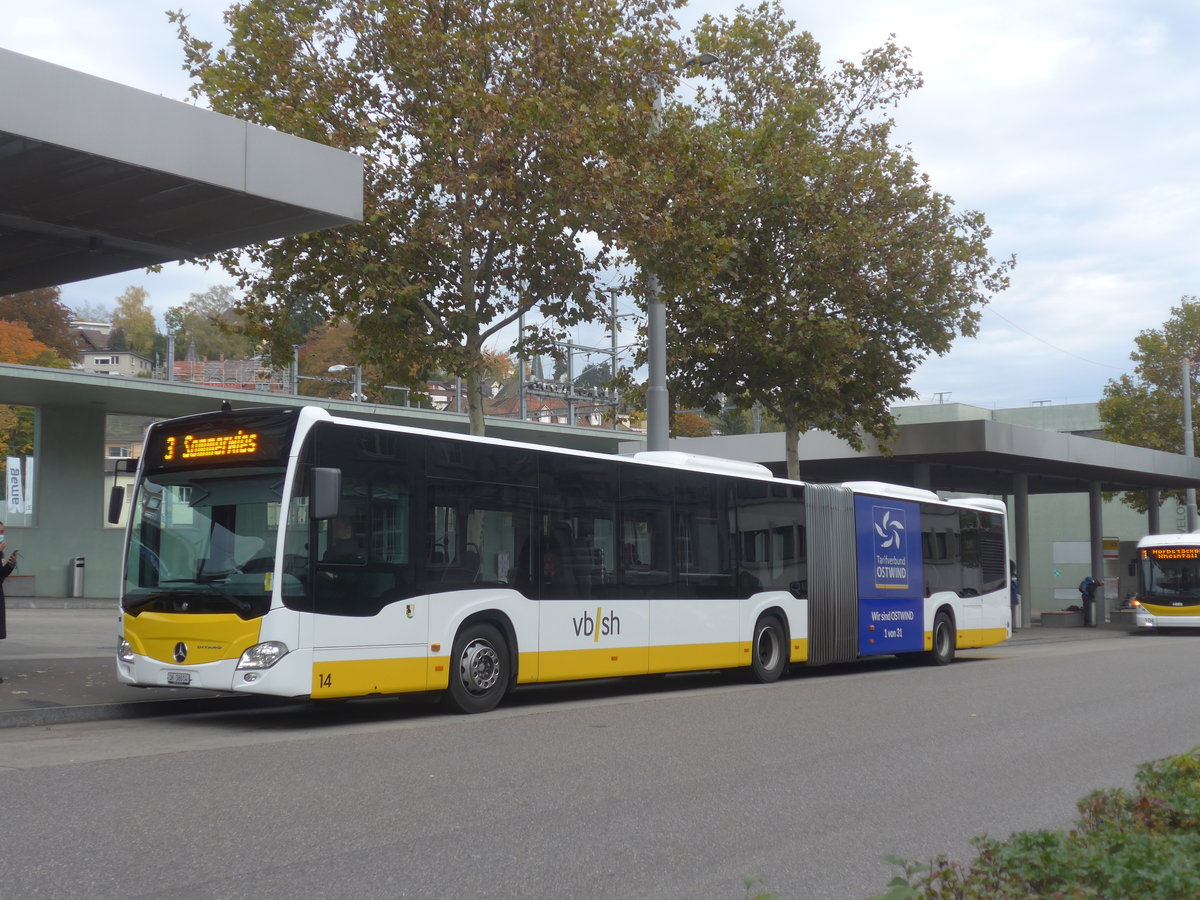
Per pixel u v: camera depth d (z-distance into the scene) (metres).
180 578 12.25
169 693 13.78
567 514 14.97
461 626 13.53
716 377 27.58
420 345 18.62
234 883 5.91
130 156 12.67
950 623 23.55
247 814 7.52
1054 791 8.88
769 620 18.61
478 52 17.89
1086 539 60.09
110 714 12.83
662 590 16.36
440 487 13.33
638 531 16.08
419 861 6.43
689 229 19.30
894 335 27.02
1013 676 19.56
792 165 25.22
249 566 11.88
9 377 30.23
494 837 7.05
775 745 11.03
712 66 26.30
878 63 26.47
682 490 16.97
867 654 20.83
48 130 12.03
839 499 20.61
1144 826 5.90
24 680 14.48
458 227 18.44
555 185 18.08
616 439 41.34
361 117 18.70
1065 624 44.50
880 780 9.26
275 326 19.20
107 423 38.47
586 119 17.81
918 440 34.53
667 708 14.29
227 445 12.36
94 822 7.21
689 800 8.30
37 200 14.06
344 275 18.69
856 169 26.05
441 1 18.30
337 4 18.56
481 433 19.20
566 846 6.87
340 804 7.90
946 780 9.31
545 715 13.44
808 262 25.75
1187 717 13.56
